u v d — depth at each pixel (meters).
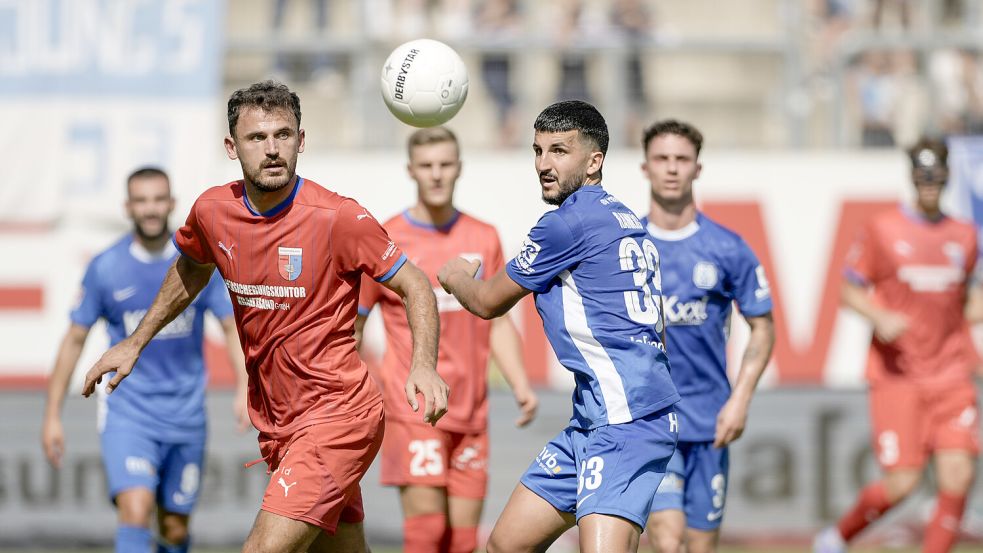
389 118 37.09
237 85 37.22
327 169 35.25
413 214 24.00
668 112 37.59
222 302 24.00
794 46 37.56
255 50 37.06
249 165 15.37
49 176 35.19
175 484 23.89
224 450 32.62
